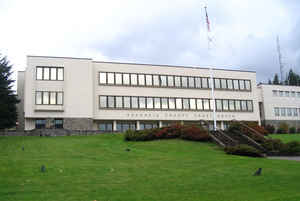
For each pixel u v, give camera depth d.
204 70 54.16
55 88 44.59
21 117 48.75
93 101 47.12
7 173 15.02
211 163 19.30
